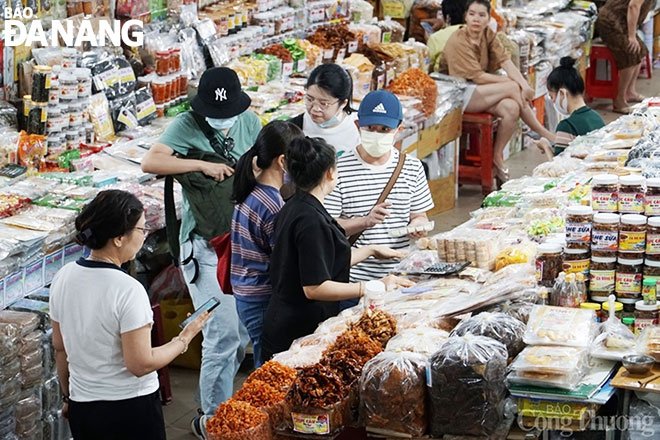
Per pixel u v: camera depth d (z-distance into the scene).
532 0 12.13
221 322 5.43
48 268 5.33
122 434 3.96
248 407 3.52
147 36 7.46
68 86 6.39
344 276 4.50
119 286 3.84
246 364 6.48
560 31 11.34
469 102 9.50
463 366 3.37
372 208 5.19
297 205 4.36
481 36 9.48
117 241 3.89
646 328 3.81
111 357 3.89
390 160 5.27
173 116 7.51
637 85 13.63
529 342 3.66
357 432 3.62
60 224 5.34
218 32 8.14
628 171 5.42
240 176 4.85
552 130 11.35
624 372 3.58
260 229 4.83
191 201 5.38
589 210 4.22
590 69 12.87
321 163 4.32
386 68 9.01
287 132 4.80
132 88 7.15
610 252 4.18
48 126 6.31
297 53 8.51
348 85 5.66
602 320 4.13
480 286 4.46
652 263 4.14
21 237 5.11
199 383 5.87
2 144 5.99
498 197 5.83
